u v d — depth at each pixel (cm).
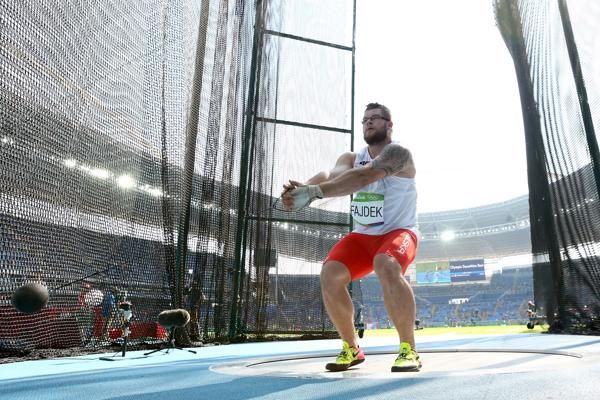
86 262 534
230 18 803
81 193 538
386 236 275
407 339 242
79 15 561
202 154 728
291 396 149
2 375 293
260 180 829
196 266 690
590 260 711
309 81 928
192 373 249
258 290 796
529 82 882
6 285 452
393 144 269
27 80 488
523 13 902
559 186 787
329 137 922
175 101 651
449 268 5066
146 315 581
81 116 550
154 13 650
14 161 467
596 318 712
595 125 700
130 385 203
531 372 186
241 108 809
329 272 277
